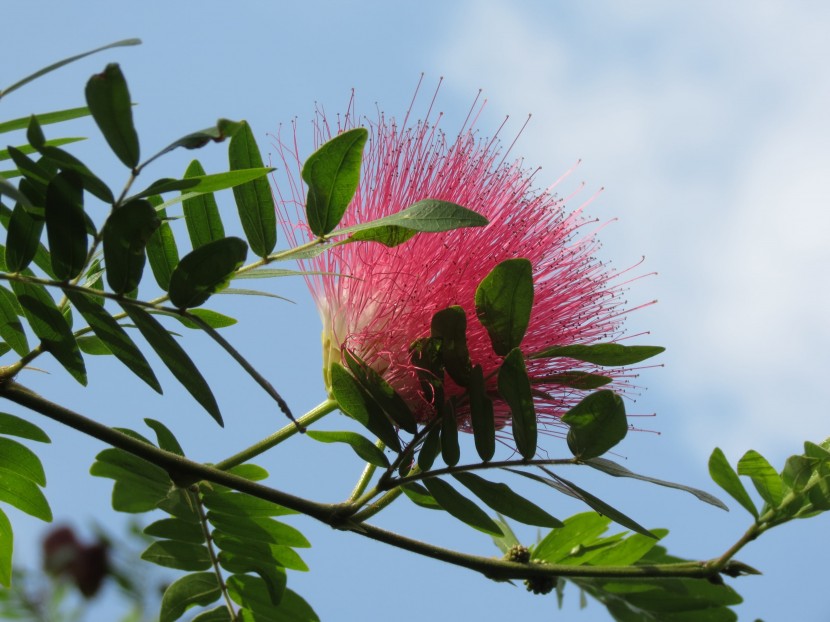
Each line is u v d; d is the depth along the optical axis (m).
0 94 1.78
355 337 2.62
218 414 2.07
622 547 2.87
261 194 2.28
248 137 2.30
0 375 2.20
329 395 2.67
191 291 2.06
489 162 2.71
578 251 2.78
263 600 2.60
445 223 2.08
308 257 2.27
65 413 2.21
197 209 2.36
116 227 1.98
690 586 2.89
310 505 2.35
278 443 2.56
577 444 2.37
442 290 2.56
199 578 2.57
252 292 2.26
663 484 2.39
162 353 2.07
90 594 2.99
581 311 2.73
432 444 2.42
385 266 2.65
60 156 1.84
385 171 2.70
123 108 1.79
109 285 2.04
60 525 3.01
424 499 2.61
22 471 2.54
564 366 2.67
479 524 2.38
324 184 2.24
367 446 2.41
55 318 2.21
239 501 2.49
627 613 2.87
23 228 2.09
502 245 2.62
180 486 2.28
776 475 2.54
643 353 2.40
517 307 2.35
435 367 2.44
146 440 2.45
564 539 2.87
